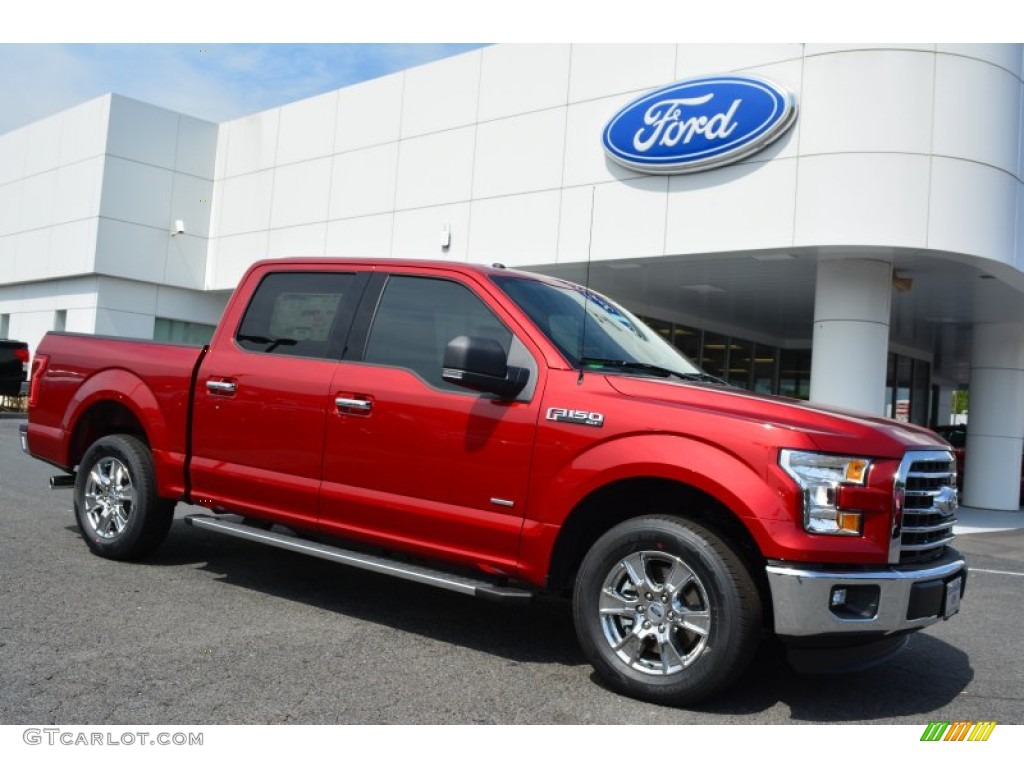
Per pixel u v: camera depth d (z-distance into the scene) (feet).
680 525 12.83
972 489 56.70
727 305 56.54
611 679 13.20
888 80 35.58
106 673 12.84
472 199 49.14
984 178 36.24
